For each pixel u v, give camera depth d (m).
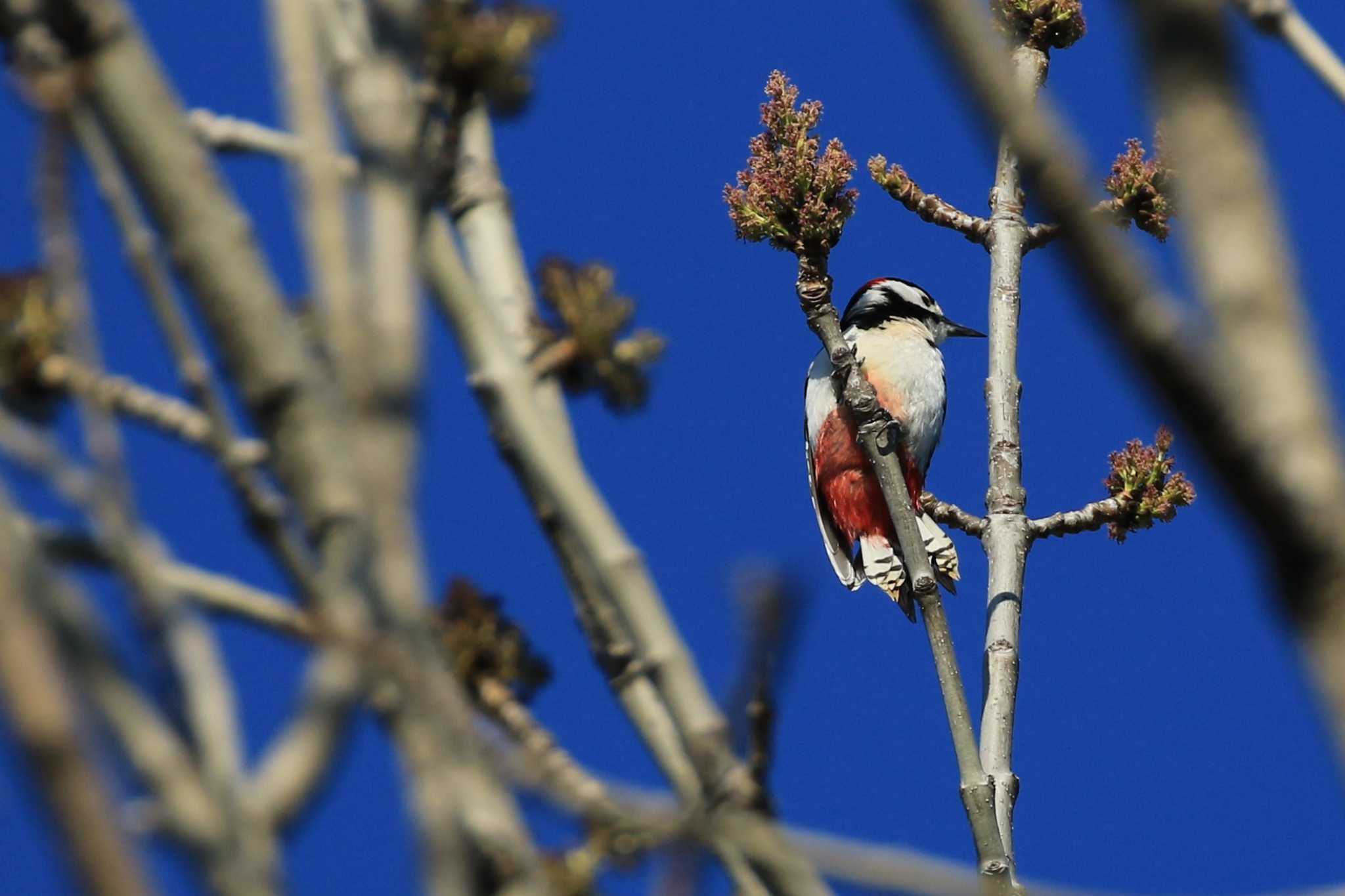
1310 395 4.49
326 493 5.60
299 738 5.29
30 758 4.32
